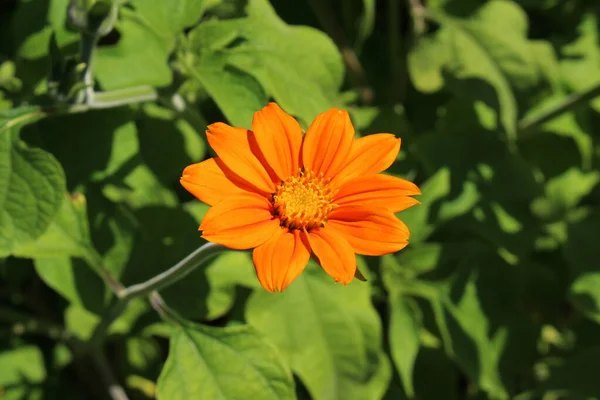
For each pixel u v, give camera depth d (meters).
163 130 0.59
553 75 0.66
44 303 0.66
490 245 0.62
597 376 0.64
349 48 0.69
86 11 0.48
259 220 0.44
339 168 0.46
